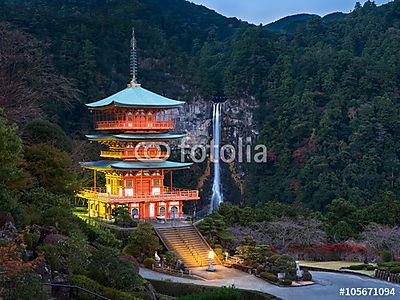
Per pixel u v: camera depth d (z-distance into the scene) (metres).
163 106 70.94
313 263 61.03
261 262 53.41
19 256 24.59
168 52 166.50
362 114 141.12
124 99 71.12
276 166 146.75
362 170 131.25
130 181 69.44
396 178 127.81
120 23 162.62
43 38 138.62
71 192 45.34
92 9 192.50
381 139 135.12
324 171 132.75
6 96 63.19
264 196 139.75
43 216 35.81
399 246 64.75
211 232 60.88
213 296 34.38
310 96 151.12
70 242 31.36
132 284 31.86
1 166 32.94
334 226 72.44
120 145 71.88
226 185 151.75
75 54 140.12
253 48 168.62
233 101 160.88
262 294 41.81
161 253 56.84
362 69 154.75
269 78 163.38
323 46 189.00
